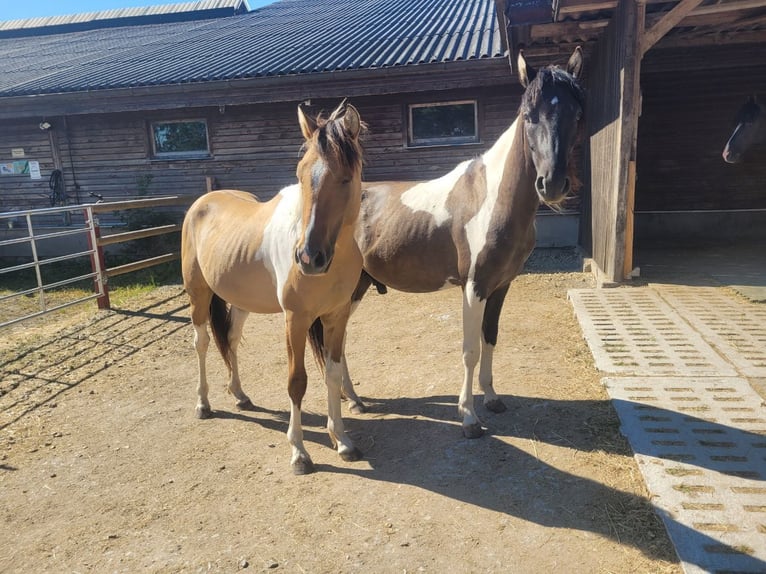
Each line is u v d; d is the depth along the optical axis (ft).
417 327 18.21
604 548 7.57
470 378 10.80
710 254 27.40
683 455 9.40
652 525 7.91
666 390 11.95
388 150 30.89
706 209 32.94
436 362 15.02
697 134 32.17
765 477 8.68
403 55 29.96
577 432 10.72
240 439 11.34
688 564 6.95
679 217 33.30
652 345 14.66
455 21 38.34
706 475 8.80
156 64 37.06
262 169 33.01
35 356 16.75
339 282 9.46
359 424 11.76
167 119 33.50
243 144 32.91
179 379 14.79
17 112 32.99
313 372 14.98
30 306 23.80
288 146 32.37
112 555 7.97
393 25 40.14
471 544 7.82
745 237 32.37
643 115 32.53
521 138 9.86
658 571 7.08
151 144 34.32
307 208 8.09
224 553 7.89
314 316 9.63
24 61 47.75
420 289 12.21
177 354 16.76
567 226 30.32
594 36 24.34
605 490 8.83
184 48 42.11
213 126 33.01
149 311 21.65
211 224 11.76
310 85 29.25
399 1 52.01
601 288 20.85
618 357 13.96
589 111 27.61
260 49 37.78
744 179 32.14
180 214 33.94
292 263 9.05
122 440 11.46
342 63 29.94
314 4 57.82
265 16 54.65
